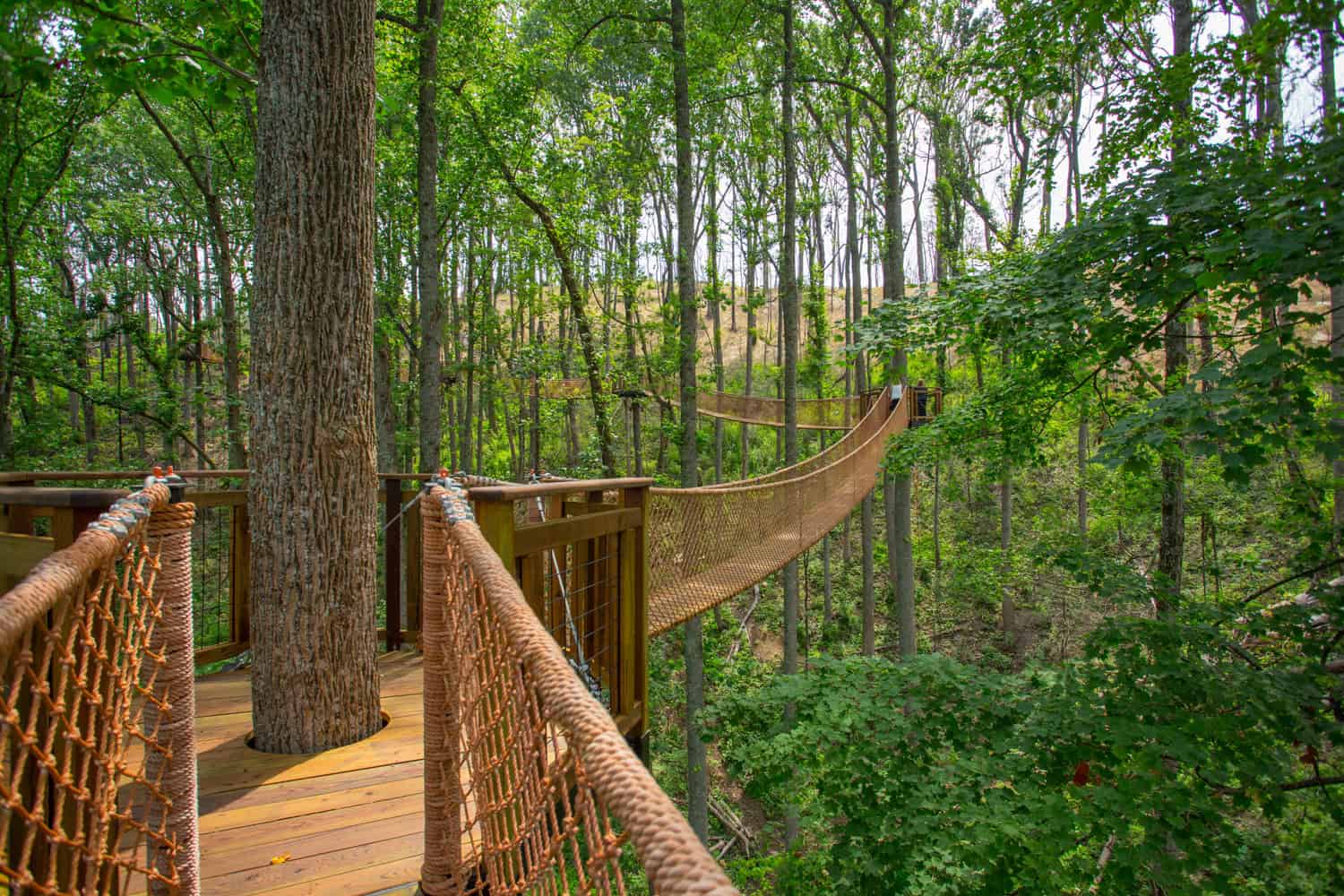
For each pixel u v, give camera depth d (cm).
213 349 1193
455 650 129
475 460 1585
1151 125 469
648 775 44
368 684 238
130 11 249
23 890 67
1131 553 1042
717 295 1282
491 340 1274
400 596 361
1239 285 340
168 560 125
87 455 1272
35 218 877
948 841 328
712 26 1024
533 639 71
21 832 106
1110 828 312
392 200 1023
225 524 811
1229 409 299
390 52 863
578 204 1020
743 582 479
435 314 799
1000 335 422
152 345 1210
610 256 1136
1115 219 349
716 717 446
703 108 1122
